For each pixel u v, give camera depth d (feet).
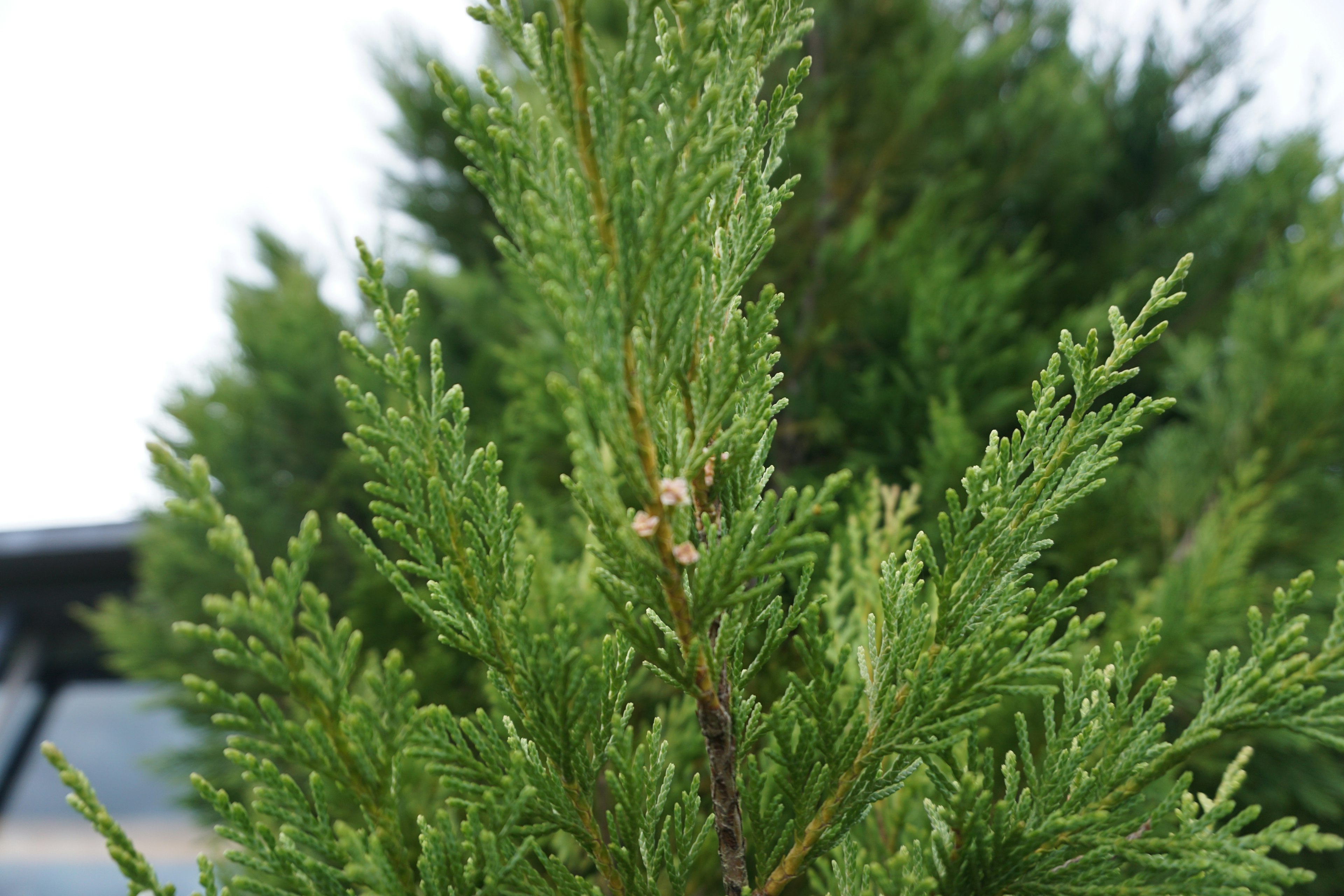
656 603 3.78
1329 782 12.85
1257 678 3.73
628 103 3.39
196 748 18.43
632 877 4.23
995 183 22.97
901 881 4.59
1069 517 13.84
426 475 4.15
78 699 38.11
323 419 21.53
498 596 4.24
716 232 4.31
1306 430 15.23
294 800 3.42
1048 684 4.31
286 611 3.25
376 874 3.39
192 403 21.22
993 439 4.22
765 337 3.86
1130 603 14.01
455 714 12.53
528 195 3.16
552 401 15.28
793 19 4.47
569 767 4.14
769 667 9.00
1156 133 25.13
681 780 8.38
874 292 17.66
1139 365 20.10
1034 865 3.94
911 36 23.27
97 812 3.16
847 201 22.06
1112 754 4.02
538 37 3.43
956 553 4.12
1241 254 20.61
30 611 36.37
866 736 4.22
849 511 10.03
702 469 4.24
